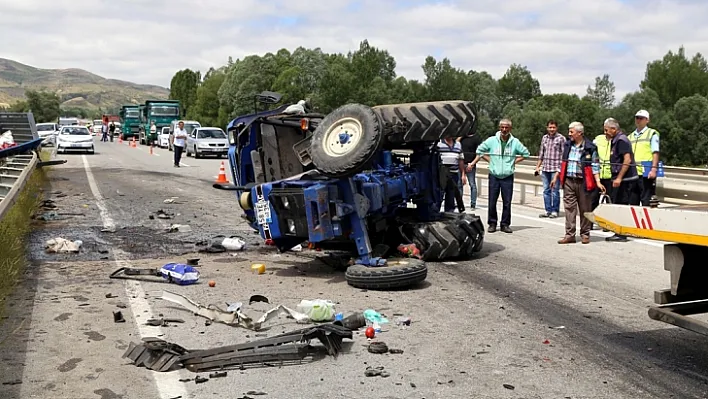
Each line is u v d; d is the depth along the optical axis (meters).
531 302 7.54
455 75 89.06
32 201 14.27
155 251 10.36
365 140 7.86
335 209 8.13
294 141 9.85
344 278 8.66
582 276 8.83
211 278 8.65
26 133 23.12
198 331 6.44
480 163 19.19
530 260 9.87
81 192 17.98
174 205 15.77
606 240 11.59
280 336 5.85
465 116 9.55
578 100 83.44
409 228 9.58
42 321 6.65
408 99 86.19
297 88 82.81
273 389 5.07
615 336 6.35
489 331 6.48
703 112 68.56
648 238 5.32
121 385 5.11
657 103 75.81
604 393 5.00
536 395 4.97
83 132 40.81
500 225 12.50
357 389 5.08
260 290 8.05
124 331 6.39
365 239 8.37
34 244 10.70
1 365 5.47
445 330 6.51
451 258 9.88
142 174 24.59
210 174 25.30
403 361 5.68
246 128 9.59
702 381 5.24
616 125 11.93
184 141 29.61
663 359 5.73
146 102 58.03
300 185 8.23
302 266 9.43
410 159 10.08
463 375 5.37
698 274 5.16
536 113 73.75
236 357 5.59
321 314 6.67
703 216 4.78
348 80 81.31
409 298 7.69
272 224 8.44
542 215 14.89
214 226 12.80
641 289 8.16
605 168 12.05
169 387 5.09
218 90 98.44
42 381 5.16
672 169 18.73
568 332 6.47
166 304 7.34
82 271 8.86
